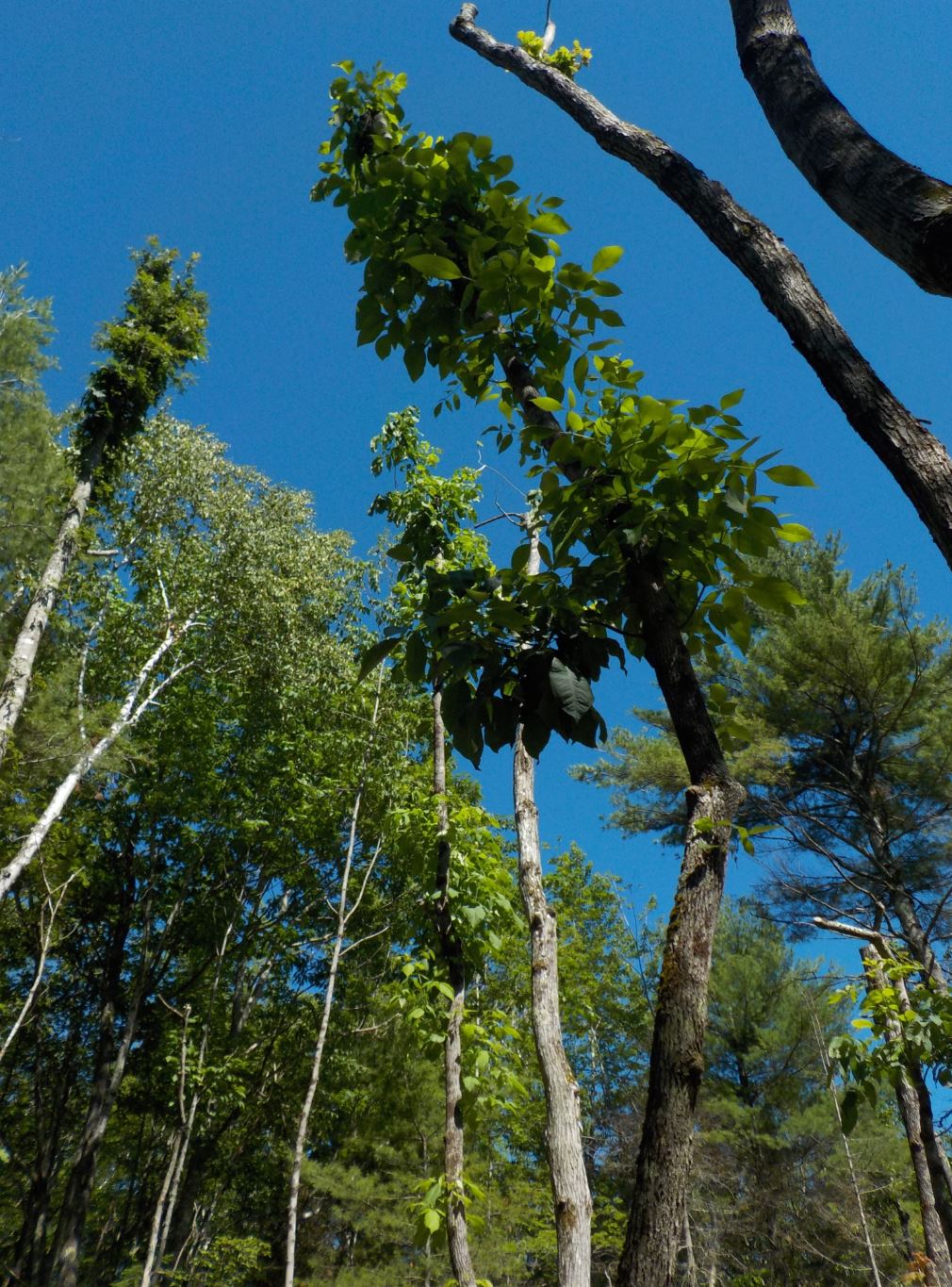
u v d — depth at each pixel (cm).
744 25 167
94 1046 1617
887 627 1360
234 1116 1437
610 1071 1748
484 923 423
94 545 1503
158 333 1606
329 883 1573
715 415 171
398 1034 1216
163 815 1593
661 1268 104
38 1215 1420
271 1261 1559
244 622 1586
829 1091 1605
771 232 153
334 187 272
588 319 218
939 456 120
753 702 1387
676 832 1499
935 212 120
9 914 1444
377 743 1177
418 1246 342
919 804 1324
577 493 177
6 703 1123
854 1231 1533
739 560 172
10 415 1177
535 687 168
